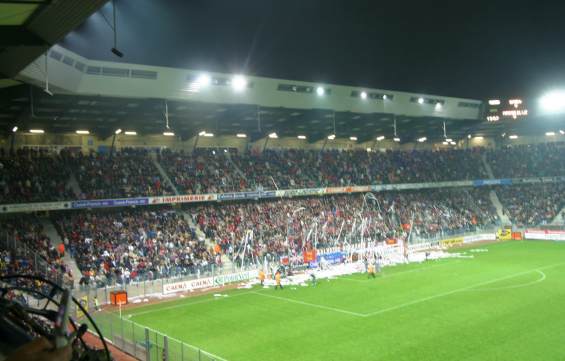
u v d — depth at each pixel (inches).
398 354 958.4
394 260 2105.1
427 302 1362.0
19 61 958.4
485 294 1427.2
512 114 2736.2
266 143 2699.3
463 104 2637.8
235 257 1867.6
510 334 1043.3
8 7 684.7
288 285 1694.1
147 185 2032.5
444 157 3262.8
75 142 2092.8
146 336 871.7
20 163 1830.7
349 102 2185.0
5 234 1594.5
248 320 1263.5
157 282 1628.9
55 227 1800.0
